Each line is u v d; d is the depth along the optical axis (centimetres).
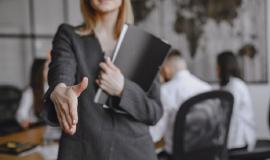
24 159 150
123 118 85
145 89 89
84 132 83
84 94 82
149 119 86
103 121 83
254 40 343
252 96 347
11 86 324
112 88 80
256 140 283
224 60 268
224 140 183
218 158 183
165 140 203
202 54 347
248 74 346
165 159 202
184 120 162
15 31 359
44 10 366
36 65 262
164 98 204
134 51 86
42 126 247
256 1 340
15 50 359
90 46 86
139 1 352
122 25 91
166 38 351
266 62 345
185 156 168
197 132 168
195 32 346
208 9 343
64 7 363
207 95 163
